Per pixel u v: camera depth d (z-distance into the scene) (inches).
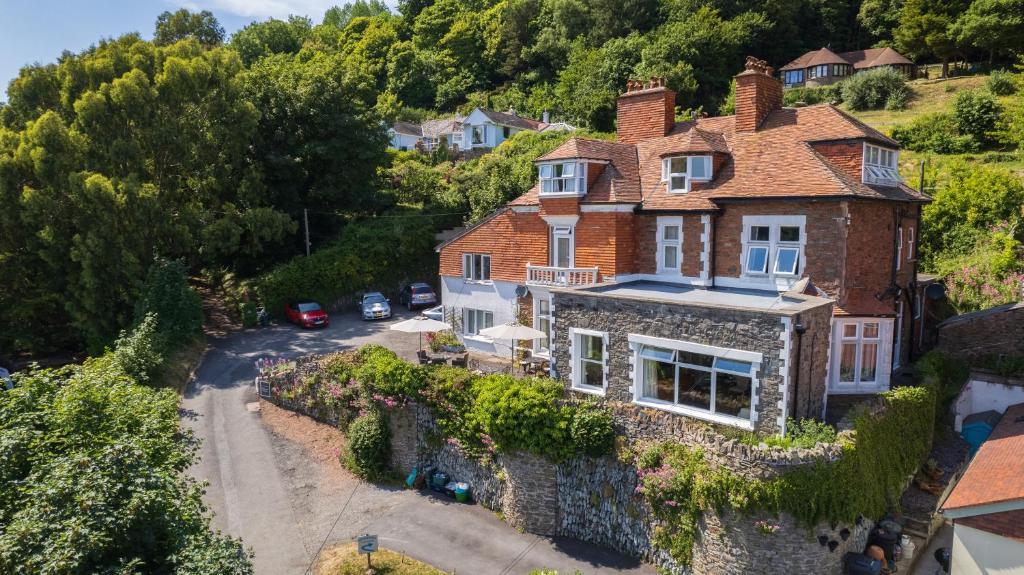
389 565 699.4
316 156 1932.8
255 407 1133.1
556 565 703.1
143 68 1621.6
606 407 737.6
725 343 676.1
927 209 1321.4
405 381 898.7
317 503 850.1
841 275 772.6
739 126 971.9
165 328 1339.8
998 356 940.0
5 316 1430.9
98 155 1470.2
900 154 1891.0
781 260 826.2
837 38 3112.7
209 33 3024.1
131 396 708.0
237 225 1631.4
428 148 3100.4
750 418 664.4
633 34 2989.7
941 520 733.9
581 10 3538.4
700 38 2768.2
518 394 782.5
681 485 651.5
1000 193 1248.2
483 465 834.8
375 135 2037.4
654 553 691.4
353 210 2073.1
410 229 1966.0
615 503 724.0
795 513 587.2
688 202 898.7
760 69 956.0
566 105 2970.0
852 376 789.2
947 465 791.7
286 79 1943.9
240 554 504.1
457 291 1229.7
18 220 1384.1
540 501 777.6
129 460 509.0
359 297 1828.2
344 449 965.8
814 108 917.2
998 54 2418.8
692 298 789.9
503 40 3809.1
